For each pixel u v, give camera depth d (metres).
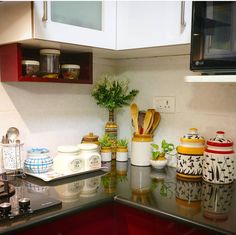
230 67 1.12
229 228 0.96
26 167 1.49
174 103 1.75
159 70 1.80
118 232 1.29
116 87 1.90
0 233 0.92
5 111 1.53
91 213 1.20
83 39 1.39
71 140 1.82
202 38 1.17
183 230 1.08
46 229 1.07
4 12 1.34
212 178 1.45
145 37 1.42
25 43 1.38
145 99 1.88
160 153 1.72
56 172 1.51
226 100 1.55
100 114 1.97
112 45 1.51
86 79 1.70
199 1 1.16
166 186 1.42
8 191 1.22
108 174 1.60
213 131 1.61
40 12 1.23
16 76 1.39
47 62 1.52
